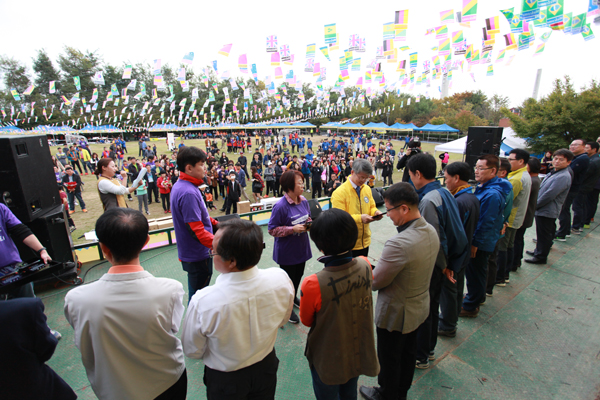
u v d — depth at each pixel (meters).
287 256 2.95
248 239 1.35
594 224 6.00
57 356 2.66
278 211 2.88
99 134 44.09
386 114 51.69
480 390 2.27
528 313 3.23
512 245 3.74
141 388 1.37
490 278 3.49
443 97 55.41
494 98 50.50
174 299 1.42
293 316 3.12
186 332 1.41
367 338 1.65
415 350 2.03
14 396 1.22
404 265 1.80
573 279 3.93
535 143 14.77
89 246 4.56
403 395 2.11
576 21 4.88
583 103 13.54
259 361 1.50
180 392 1.60
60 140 37.31
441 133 43.09
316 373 1.67
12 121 38.88
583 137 13.62
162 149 33.69
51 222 3.64
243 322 1.39
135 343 1.31
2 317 1.17
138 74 46.47
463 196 2.61
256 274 1.46
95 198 12.78
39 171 3.61
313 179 12.59
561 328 2.98
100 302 1.23
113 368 1.29
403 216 1.87
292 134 31.41
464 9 5.10
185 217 2.47
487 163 2.94
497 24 5.82
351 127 43.84
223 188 12.08
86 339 1.27
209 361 1.44
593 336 2.86
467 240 2.47
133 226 1.29
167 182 10.64
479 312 3.26
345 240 1.48
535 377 2.39
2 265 2.38
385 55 6.52
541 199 4.15
